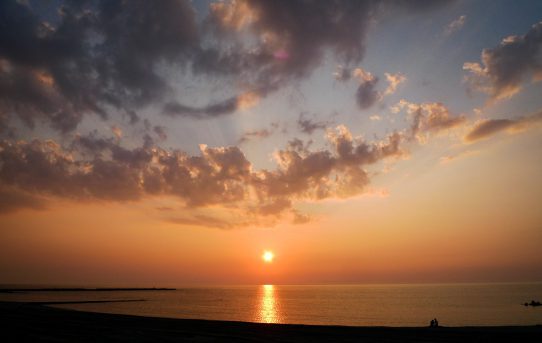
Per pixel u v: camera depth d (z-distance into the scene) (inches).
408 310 3486.7
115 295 6476.4
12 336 864.3
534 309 3472.0
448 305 4261.8
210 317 2628.0
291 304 4685.0
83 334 917.8
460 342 905.5
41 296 5036.9
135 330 1011.9
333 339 932.0
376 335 1006.4
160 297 6318.9
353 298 6653.5
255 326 1178.6
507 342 909.2
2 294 5265.8
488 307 3833.7
